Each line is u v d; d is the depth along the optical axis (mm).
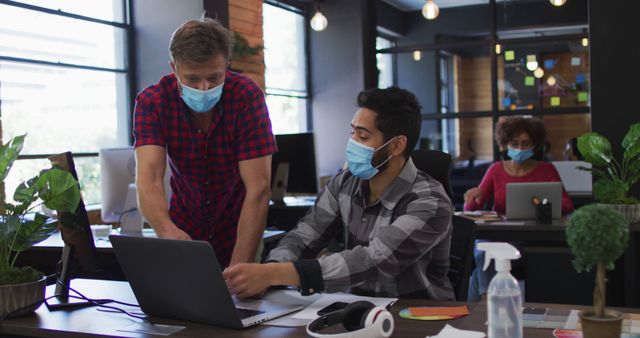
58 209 1894
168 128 2258
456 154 8281
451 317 1672
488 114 8109
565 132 7898
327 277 1807
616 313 1282
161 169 2223
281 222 4695
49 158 2033
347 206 2137
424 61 8406
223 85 2172
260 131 2250
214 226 2422
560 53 7848
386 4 8469
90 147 5516
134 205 3705
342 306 1786
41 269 3510
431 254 2014
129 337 1608
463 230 2273
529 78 7957
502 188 4766
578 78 7781
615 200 4062
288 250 2121
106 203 3812
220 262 2467
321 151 8430
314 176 4691
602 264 1248
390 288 1999
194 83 2049
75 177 2016
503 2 8070
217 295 1609
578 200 5312
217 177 2344
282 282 1796
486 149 8141
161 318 1791
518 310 1322
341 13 8297
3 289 1811
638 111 4512
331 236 2232
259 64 6867
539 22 7938
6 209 1900
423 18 8398
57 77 5227
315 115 8445
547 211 4145
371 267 1847
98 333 1649
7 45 4844
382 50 8555
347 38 8281
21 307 1836
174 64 2072
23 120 4949
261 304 1848
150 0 5867
